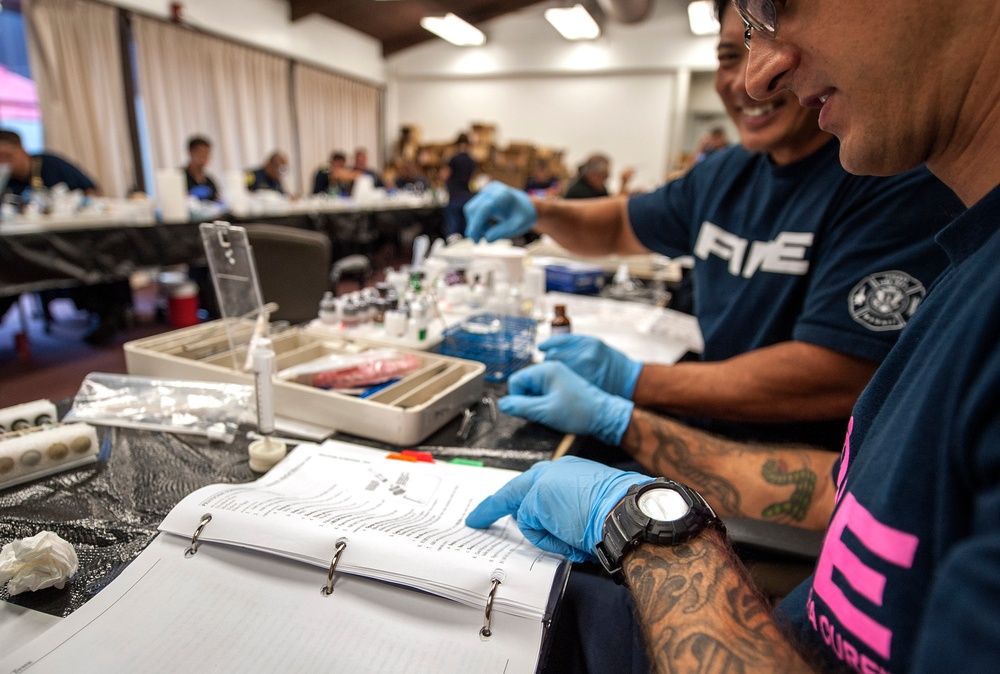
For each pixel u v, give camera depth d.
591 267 2.18
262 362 0.71
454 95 8.41
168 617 0.45
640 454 0.84
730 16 1.00
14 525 0.58
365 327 1.26
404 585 0.48
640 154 7.73
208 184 4.20
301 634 0.44
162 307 3.70
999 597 0.21
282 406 0.87
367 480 0.67
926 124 0.36
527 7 7.30
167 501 0.64
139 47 4.78
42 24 4.10
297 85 6.64
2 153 3.11
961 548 0.23
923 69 0.34
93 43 4.43
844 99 0.38
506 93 8.16
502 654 0.43
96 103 4.51
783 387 0.87
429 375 0.98
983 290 0.29
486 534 0.58
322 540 0.51
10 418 0.75
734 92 1.04
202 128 5.50
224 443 0.78
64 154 4.39
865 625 0.33
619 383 0.98
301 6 6.23
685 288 2.23
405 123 8.76
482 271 1.56
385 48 8.12
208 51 5.44
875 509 0.33
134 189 4.89
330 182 6.07
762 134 1.00
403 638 0.44
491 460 0.77
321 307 1.29
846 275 0.83
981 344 0.27
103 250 2.81
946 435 0.28
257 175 5.06
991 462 0.24
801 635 0.40
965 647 0.21
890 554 0.31
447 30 6.78
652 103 7.52
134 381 0.91
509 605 0.46
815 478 0.75
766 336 1.05
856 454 0.42
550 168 7.52
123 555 0.54
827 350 0.84
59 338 3.31
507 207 1.44
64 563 0.49
